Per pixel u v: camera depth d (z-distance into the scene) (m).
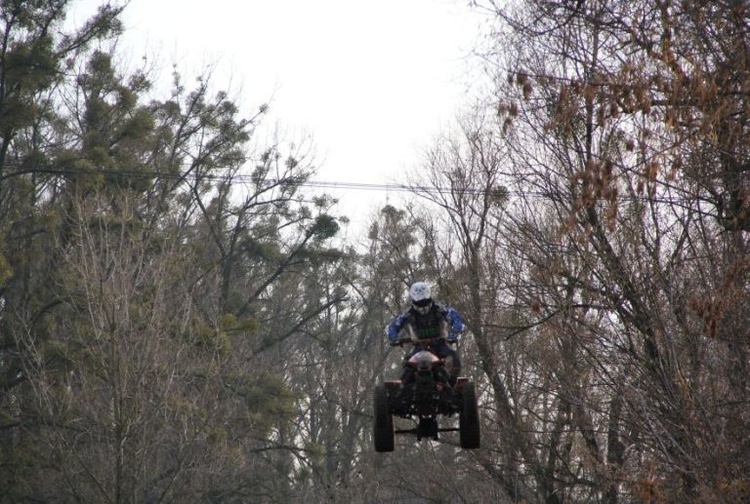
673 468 42.25
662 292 46.81
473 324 67.50
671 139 38.81
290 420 98.62
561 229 38.91
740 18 37.09
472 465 72.88
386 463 104.44
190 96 117.81
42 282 87.75
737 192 40.62
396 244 107.50
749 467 39.75
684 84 35.97
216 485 88.25
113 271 70.31
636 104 36.69
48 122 95.00
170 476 82.50
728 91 37.00
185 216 112.69
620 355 50.47
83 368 74.44
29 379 78.81
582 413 56.66
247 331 91.38
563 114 40.62
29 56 84.12
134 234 83.25
